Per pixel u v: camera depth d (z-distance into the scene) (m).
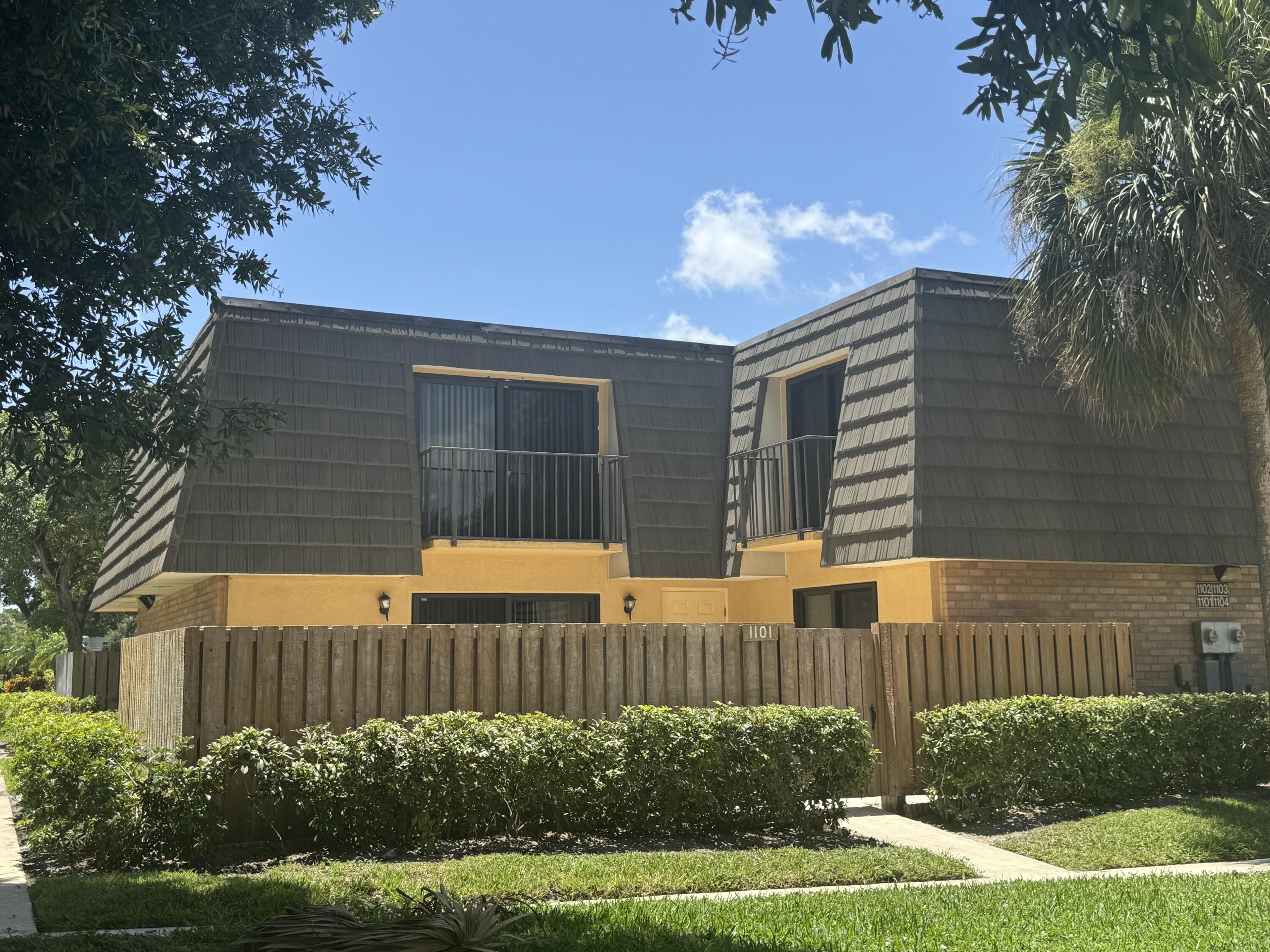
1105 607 13.43
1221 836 9.27
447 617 14.77
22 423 7.49
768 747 9.43
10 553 28.12
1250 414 12.09
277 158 8.77
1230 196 11.13
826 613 14.72
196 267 7.98
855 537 13.02
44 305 7.18
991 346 13.24
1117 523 13.15
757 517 15.43
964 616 12.57
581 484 15.40
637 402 15.79
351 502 13.41
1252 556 13.83
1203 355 12.05
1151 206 11.52
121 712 12.30
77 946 5.48
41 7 5.87
